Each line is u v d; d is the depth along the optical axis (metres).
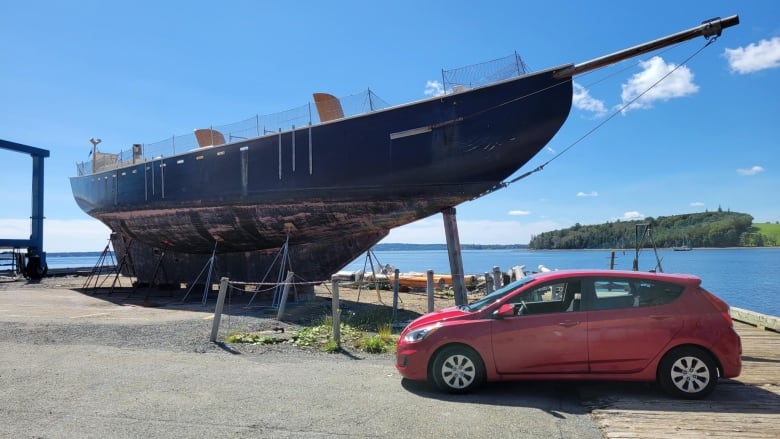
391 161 14.05
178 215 18.42
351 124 14.51
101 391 5.79
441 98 13.50
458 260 14.52
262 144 16.09
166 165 18.81
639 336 5.57
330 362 7.54
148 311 14.09
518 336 5.75
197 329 10.42
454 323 5.95
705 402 5.36
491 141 13.20
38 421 4.73
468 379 5.79
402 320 12.34
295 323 11.61
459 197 13.94
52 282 26.38
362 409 5.14
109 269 32.72
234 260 18.58
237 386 6.04
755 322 10.61
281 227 16.36
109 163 24.03
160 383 6.18
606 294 5.82
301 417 4.88
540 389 6.04
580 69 12.33
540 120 12.86
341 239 16.34
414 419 4.84
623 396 5.61
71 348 8.48
